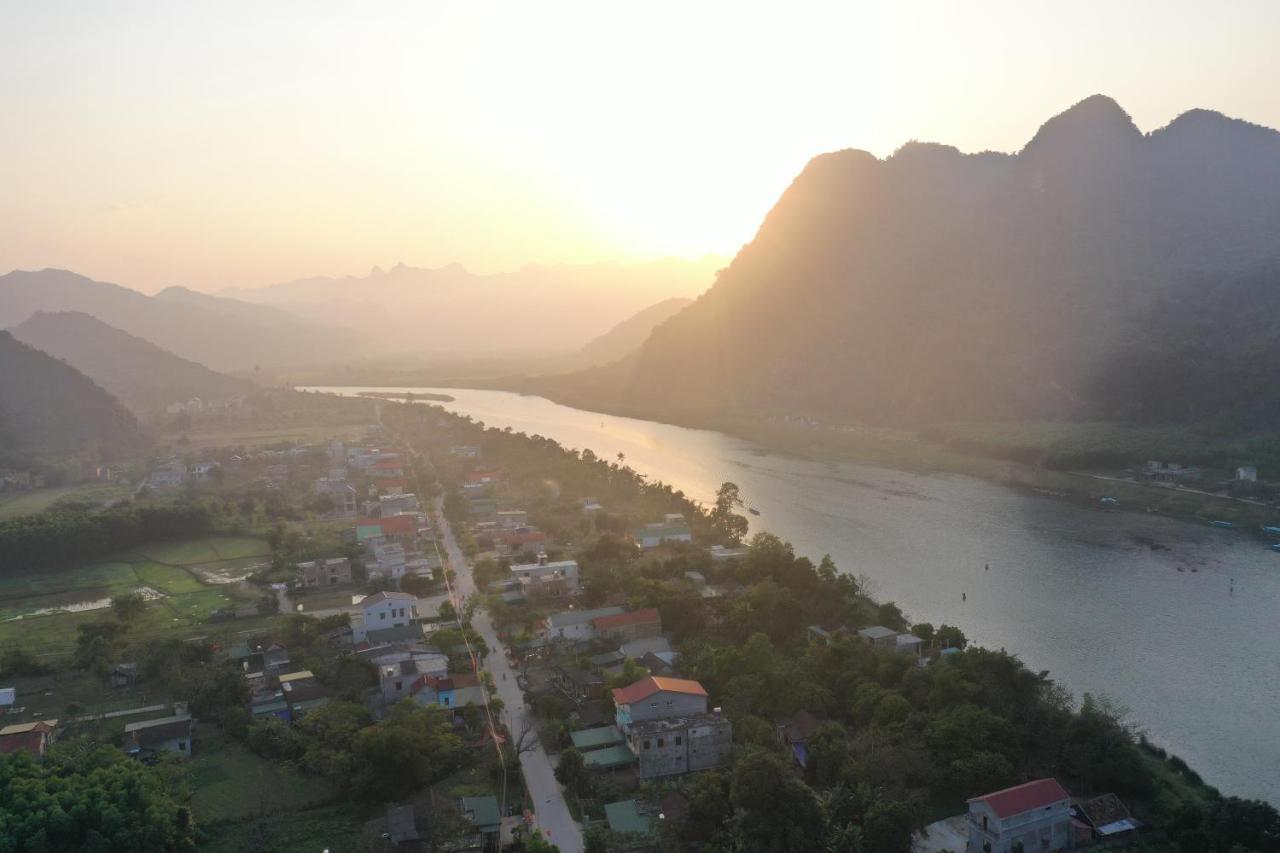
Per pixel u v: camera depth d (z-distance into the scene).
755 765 99.31
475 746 123.19
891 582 195.25
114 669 148.75
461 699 136.12
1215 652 155.38
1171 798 108.25
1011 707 122.38
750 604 165.12
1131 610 176.62
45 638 172.50
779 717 127.56
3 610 193.25
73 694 144.38
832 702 129.88
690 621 164.75
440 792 111.56
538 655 154.38
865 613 171.00
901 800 102.44
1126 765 109.50
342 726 124.69
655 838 100.25
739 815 99.00
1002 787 109.25
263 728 125.19
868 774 108.50
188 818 104.88
